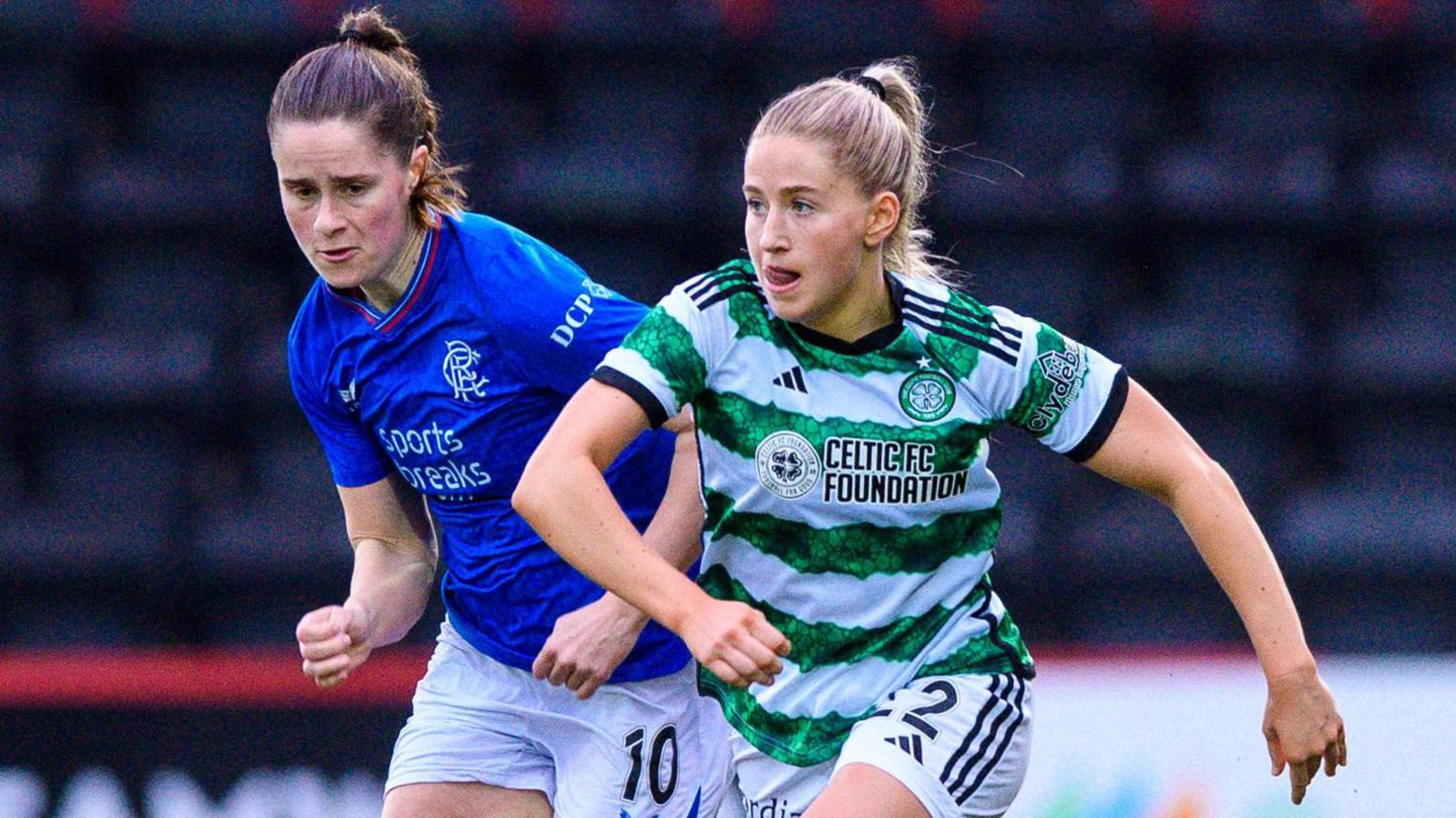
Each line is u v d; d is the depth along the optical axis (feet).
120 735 62.39
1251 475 88.84
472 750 40.01
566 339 36.32
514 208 91.66
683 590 30.07
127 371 87.86
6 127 95.45
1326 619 83.76
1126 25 100.68
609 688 39.47
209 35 96.78
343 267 35.17
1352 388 89.86
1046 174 95.91
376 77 35.14
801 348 32.19
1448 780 63.31
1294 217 94.68
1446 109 101.30
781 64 98.84
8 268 91.71
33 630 81.76
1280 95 101.09
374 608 39.04
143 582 81.71
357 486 39.78
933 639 33.71
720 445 32.68
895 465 32.24
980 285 94.02
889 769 31.89
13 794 61.77
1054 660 63.72
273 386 87.81
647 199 92.02
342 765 62.75
